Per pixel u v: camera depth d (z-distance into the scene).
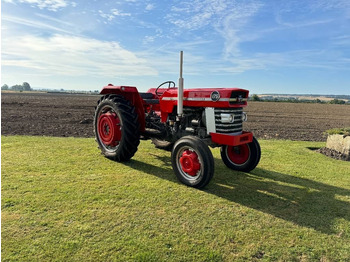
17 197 2.89
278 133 9.15
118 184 3.43
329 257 2.14
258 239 2.33
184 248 2.14
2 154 4.56
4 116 10.61
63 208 2.69
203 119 3.88
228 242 2.26
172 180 3.71
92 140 6.14
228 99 3.51
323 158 5.37
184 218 2.62
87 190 3.18
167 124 4.33
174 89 4.27
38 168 3.90
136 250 2.08
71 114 12.27
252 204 3.04
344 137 5.67
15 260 1.90
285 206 3.03
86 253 2.01
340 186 3.75
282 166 4.69
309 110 25.94
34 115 11.35
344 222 2.70
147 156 4.97
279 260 2.07
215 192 3.36
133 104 4.59
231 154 4.47
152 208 2.80
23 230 2.27
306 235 2.44
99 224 2.42
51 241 2.14
